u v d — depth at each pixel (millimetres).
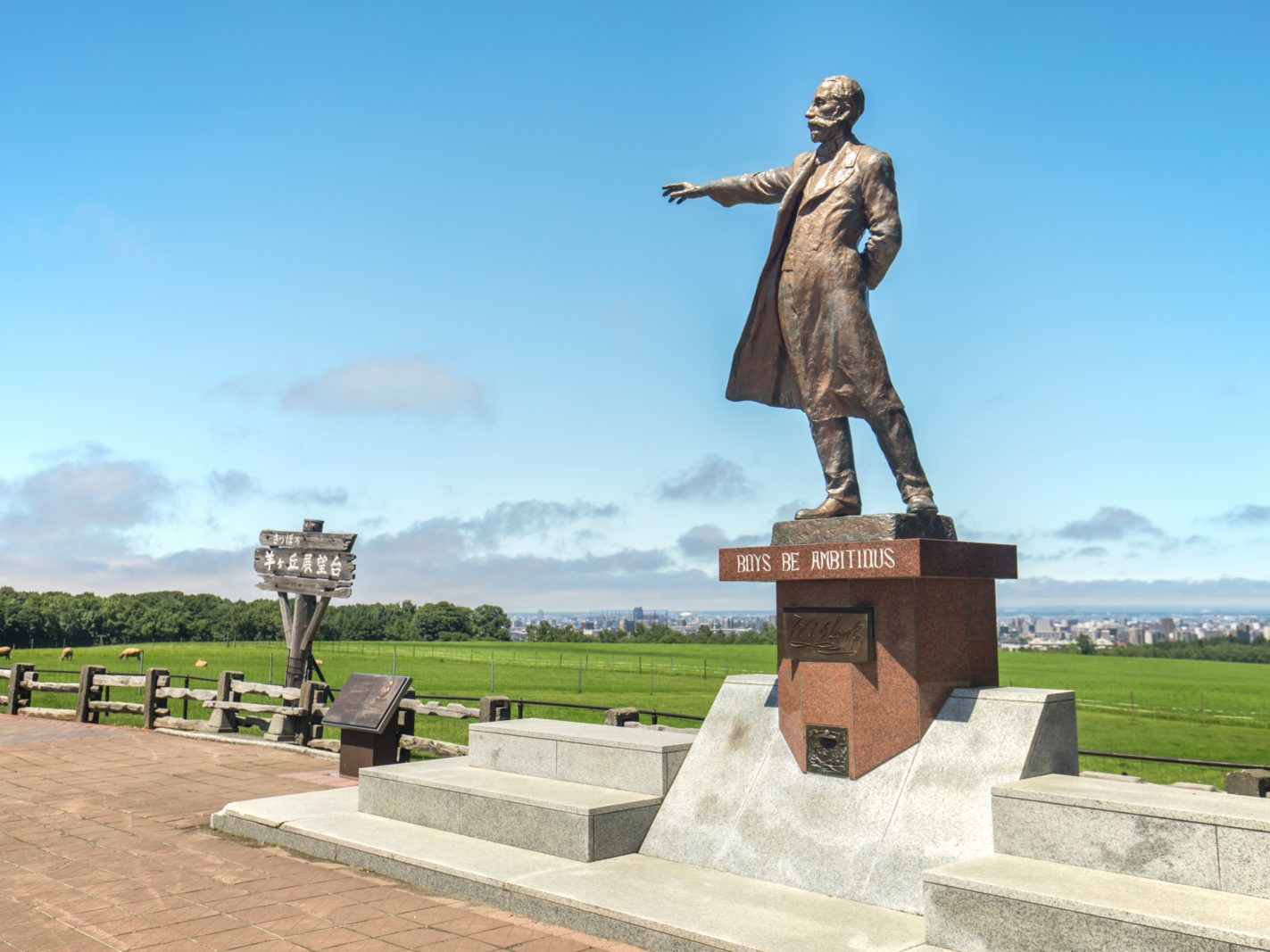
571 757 8039
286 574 15375
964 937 5070
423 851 7180
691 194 8453
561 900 6102
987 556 6961
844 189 7340
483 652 62406
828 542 7059
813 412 7555
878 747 6543
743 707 7652
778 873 6398
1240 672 63812
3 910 6414
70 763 12570
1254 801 5270
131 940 5840
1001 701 6387
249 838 8414
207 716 21734
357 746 11711
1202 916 4453
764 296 7848
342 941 5797
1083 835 5359
